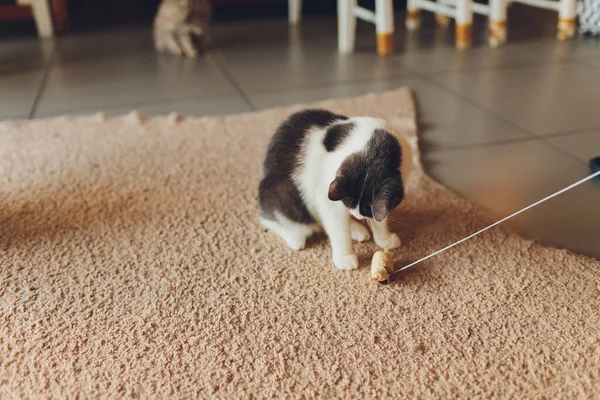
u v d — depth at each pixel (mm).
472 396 987
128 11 4184
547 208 1577
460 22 3076
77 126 2184
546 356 1062
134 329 1164
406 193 1656
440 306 1205
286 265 1359
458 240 1429
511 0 3811
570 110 2232
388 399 988
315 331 1148
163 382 1036
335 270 1336
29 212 1603
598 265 1307
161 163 1894
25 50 3301
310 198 1324
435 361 1063
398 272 1320
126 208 1627
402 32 3535
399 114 2227
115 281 1314
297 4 3809
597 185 1676
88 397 1008
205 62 3072
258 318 1188
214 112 2363
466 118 2209
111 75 2859
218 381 1035
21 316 1199
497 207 1600
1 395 1011
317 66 2943
